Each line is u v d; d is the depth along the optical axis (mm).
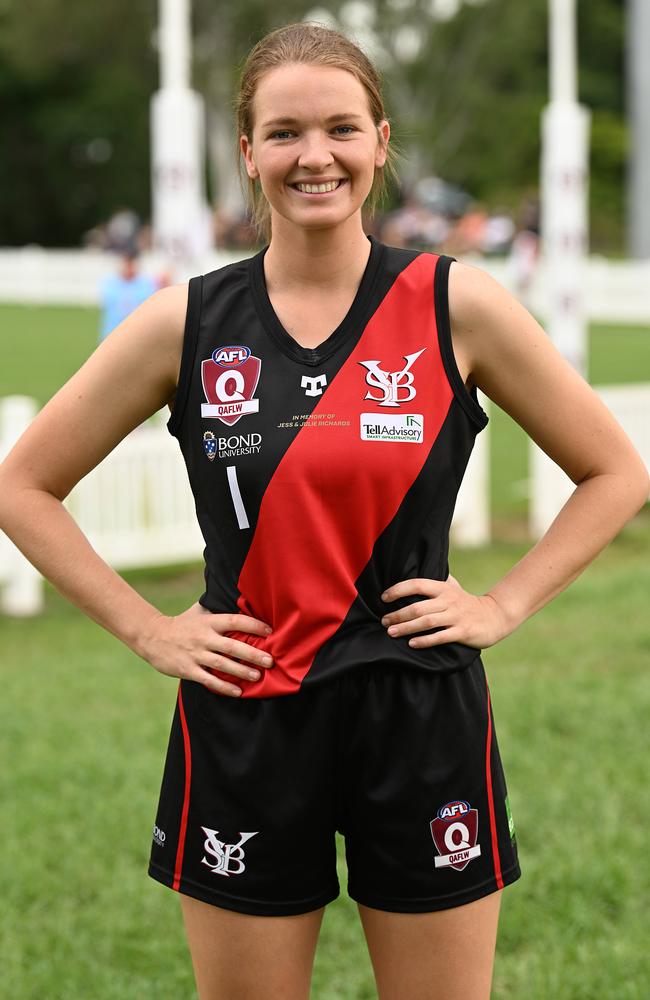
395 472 2641
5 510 2805
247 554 2701
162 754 6012
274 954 2762
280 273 2742
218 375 2703
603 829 5027
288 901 2748
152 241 32688
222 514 2719
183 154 10703
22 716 6586
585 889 4578
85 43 51469
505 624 2766
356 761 2711
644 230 37469
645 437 11391
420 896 2730
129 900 4633
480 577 9688
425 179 54719
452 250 39531
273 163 2652
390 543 2686
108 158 55125
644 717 6316
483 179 56125
